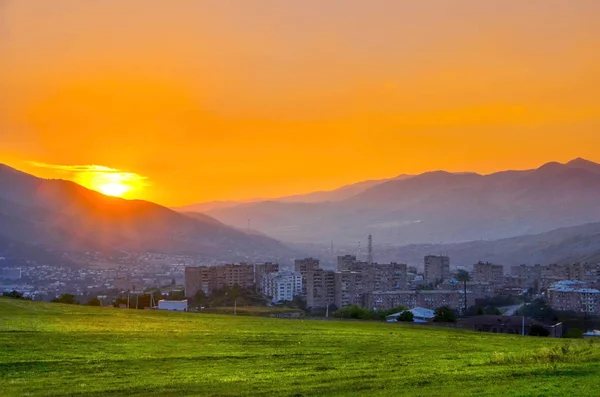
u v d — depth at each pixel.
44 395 41.69
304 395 40.91
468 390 40.97
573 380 43.41
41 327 74.94
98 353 58.09
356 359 56.91
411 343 70.00
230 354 58.66
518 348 67.19
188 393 41.97
